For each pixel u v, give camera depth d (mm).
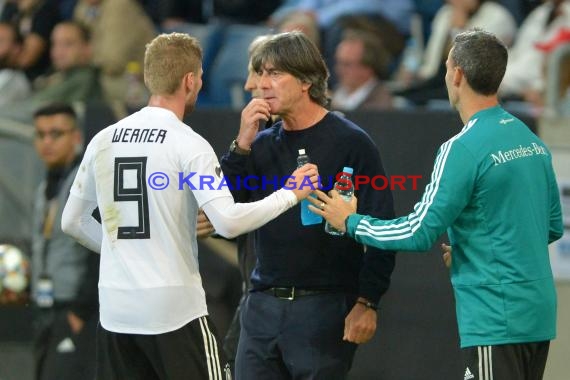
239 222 14180
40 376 21766
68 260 21703
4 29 28562
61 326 21703
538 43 25172
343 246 15625
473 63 14203
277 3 31297
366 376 20594
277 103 15375
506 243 14031
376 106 24078
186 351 14539
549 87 21562
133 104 21984
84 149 21672
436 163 14188
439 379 20438
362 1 28984
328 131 15586
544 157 14539
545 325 14234
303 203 15461
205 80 28000
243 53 27859
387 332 20594
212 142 20938
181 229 14578
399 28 29297
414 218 14086
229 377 15070
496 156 14008
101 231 15555
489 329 14016
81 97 25594
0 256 21781
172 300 14438
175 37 14945
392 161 20422
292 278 15656
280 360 15938
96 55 26219
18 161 21859
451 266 14578
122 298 14531
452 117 20281
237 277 20984
